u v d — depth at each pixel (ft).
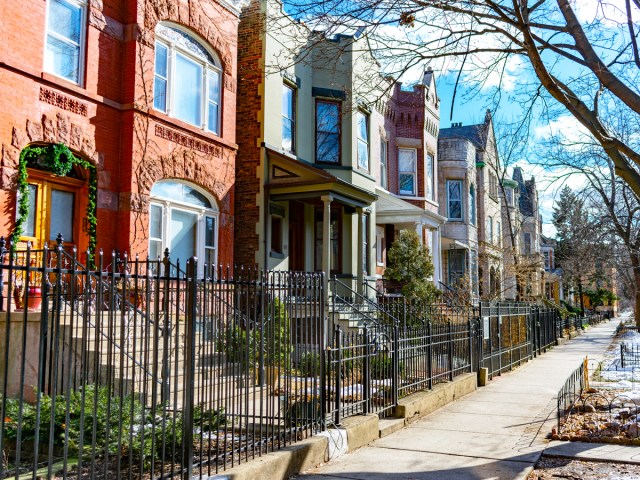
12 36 32.63
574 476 21.38
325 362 25.91
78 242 37.17
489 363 48.55
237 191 54.65
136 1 40.14
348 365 28.71
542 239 192.54
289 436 22.43
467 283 78.23
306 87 61.98
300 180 53.11
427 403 32.99
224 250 48.21
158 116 41.47
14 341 28.30
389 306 54.24
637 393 38.37
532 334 67.82
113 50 39.29
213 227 47.85
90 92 37.22
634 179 28.30
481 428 29.35
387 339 31.12
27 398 27.32
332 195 53.78
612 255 109.19
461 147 102.78
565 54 27.63
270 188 54.29
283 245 57.26
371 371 30.14
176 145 43.45
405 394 33.14
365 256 68.49
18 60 32.94
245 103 55.11
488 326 49.32
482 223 114.11
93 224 37.14
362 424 25.95
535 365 59.36
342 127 63.72
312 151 62.54
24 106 33.22
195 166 45.16
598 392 38.83
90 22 37.63
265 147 54.29
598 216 104.53
